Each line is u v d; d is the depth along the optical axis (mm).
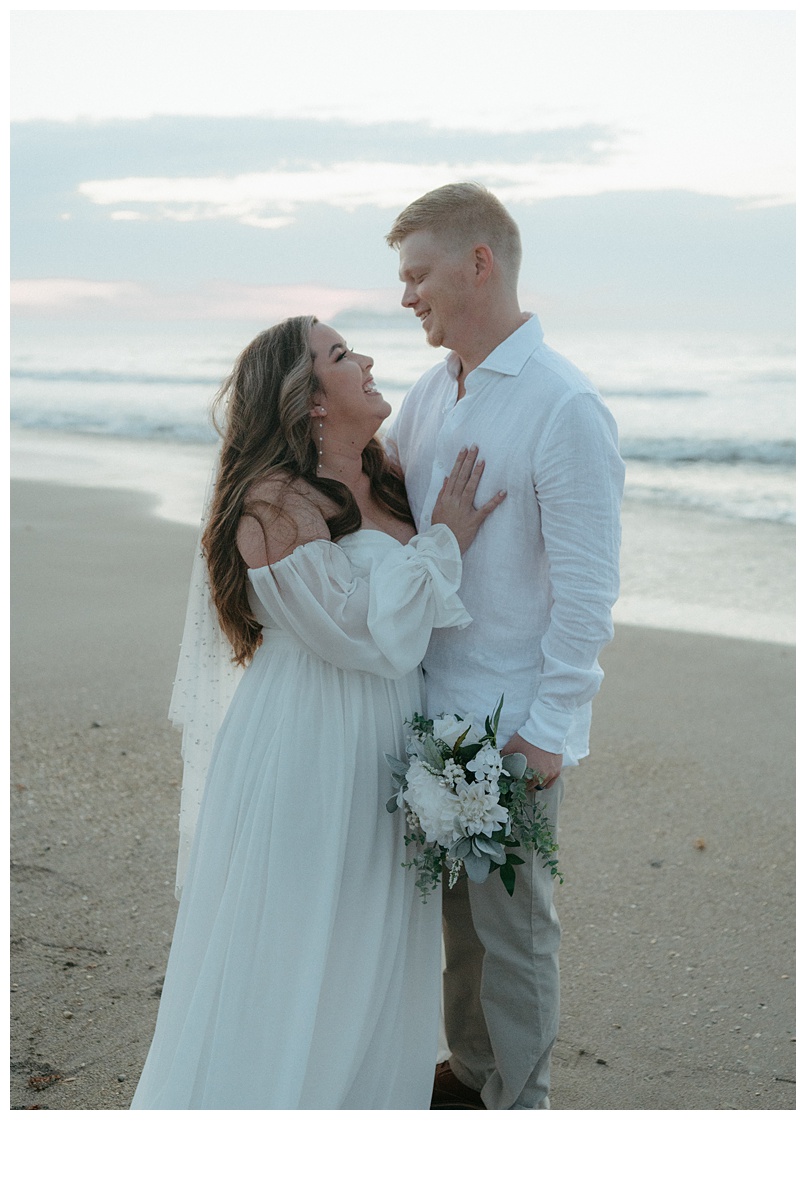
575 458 2297
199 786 2742
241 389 2494
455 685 2506
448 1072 2803
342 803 2357
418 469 2643
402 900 2445
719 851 3830
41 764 4414
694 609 6762
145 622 6250
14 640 5922
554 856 3807
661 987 3115
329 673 2418
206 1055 2328
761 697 5234
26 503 9820
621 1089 2699
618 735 4828
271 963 2314
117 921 3377
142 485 10781
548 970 2488
